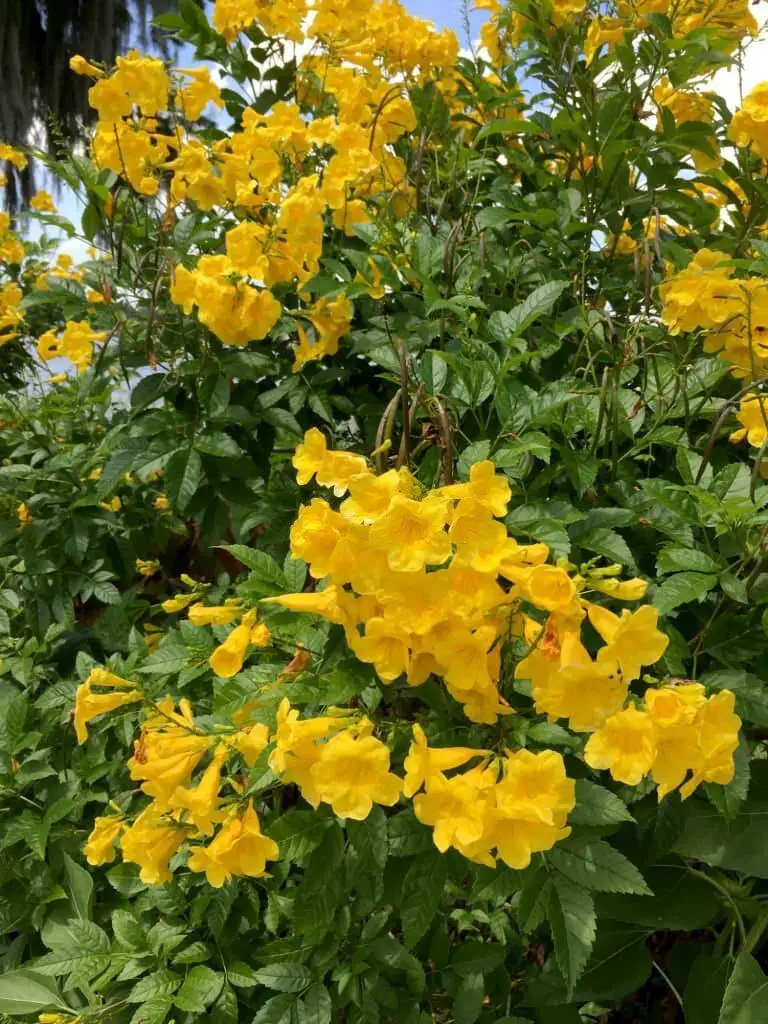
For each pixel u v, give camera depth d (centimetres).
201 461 81
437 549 40
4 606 98
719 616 60
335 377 82
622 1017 79
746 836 56
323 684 54
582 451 62
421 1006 64
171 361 83
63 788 79
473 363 62
